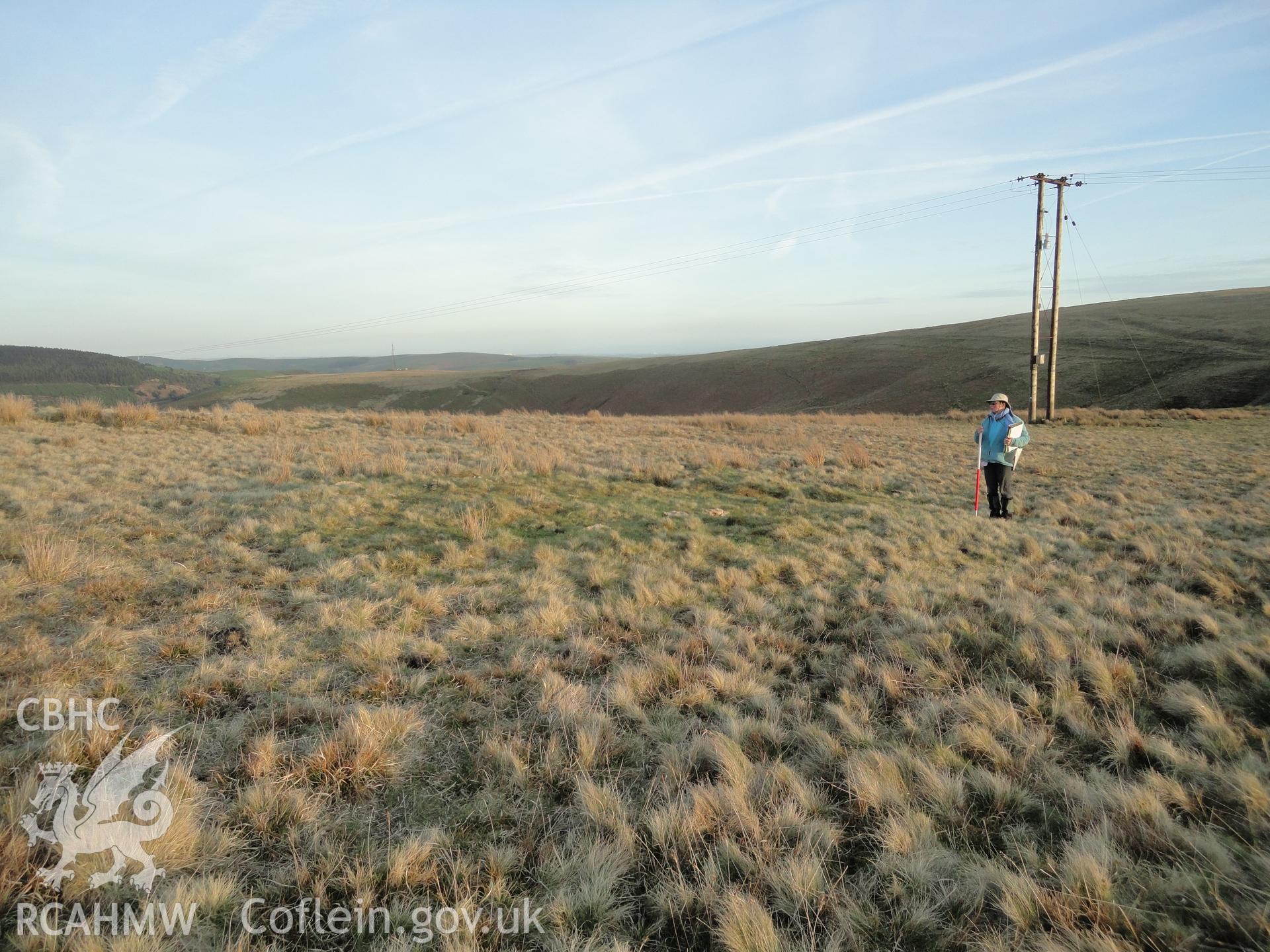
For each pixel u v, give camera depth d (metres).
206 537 7.85
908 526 9.81
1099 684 4.64
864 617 6.22
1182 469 16.05
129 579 6.16
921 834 3.22
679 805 3.42
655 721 4.39
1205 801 3.45
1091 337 67.00
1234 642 5.18
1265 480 14.11
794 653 5.50
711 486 13.23
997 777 3.59
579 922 2.78
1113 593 6.80
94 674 4.45
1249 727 4.07
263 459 13.13
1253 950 2.52
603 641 5.64
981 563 8.16
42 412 17.98
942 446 21.61
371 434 18.92
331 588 6.51
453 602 6.37
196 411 21.19
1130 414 32.66
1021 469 16.38
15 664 4.43
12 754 3.49
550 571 7.30
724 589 7.05
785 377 89.44
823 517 10.61
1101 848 3.02
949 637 5.46
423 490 11.34
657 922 2.79
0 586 5.60
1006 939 2.64
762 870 3.00
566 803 3.56
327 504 9.74
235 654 4.95
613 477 13.67
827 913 2.84
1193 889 2.77
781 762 3.86
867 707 4.50
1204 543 8.91
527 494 11.41
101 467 11.21
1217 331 58.00
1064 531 9.82
